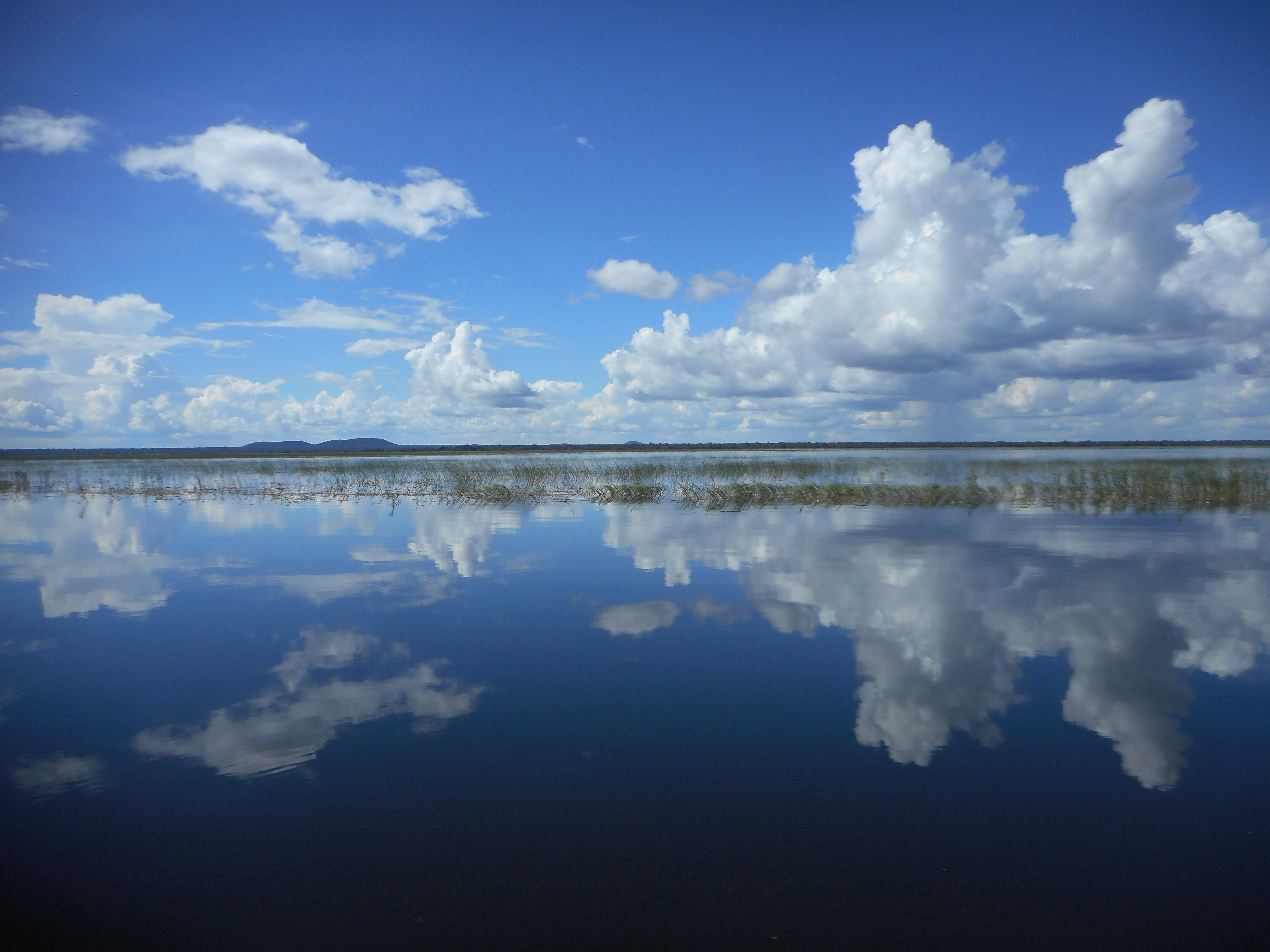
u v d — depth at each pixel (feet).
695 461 155.74
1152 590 31.71
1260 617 26.96
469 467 135.03
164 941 10.44
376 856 12.46
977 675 21.16
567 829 13.24
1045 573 35.63
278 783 15.05
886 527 54.34
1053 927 10.52
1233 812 13.51
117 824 13.56
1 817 13.79
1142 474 84.99
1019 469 115.55
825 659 22.72
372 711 18.92
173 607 30.19
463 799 14.37
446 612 28.99
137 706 19.39
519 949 10.19
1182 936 10.32
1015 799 14.07
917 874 11.79
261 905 11.24
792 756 16.02
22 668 22.61
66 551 44.88
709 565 38.63
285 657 23.53
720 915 10.84
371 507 73.72
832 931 10.47
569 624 27.12
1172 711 18.34
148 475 134.62
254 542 48.47
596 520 60.54
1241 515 60.85
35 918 10.94
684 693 19.95
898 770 15.33
